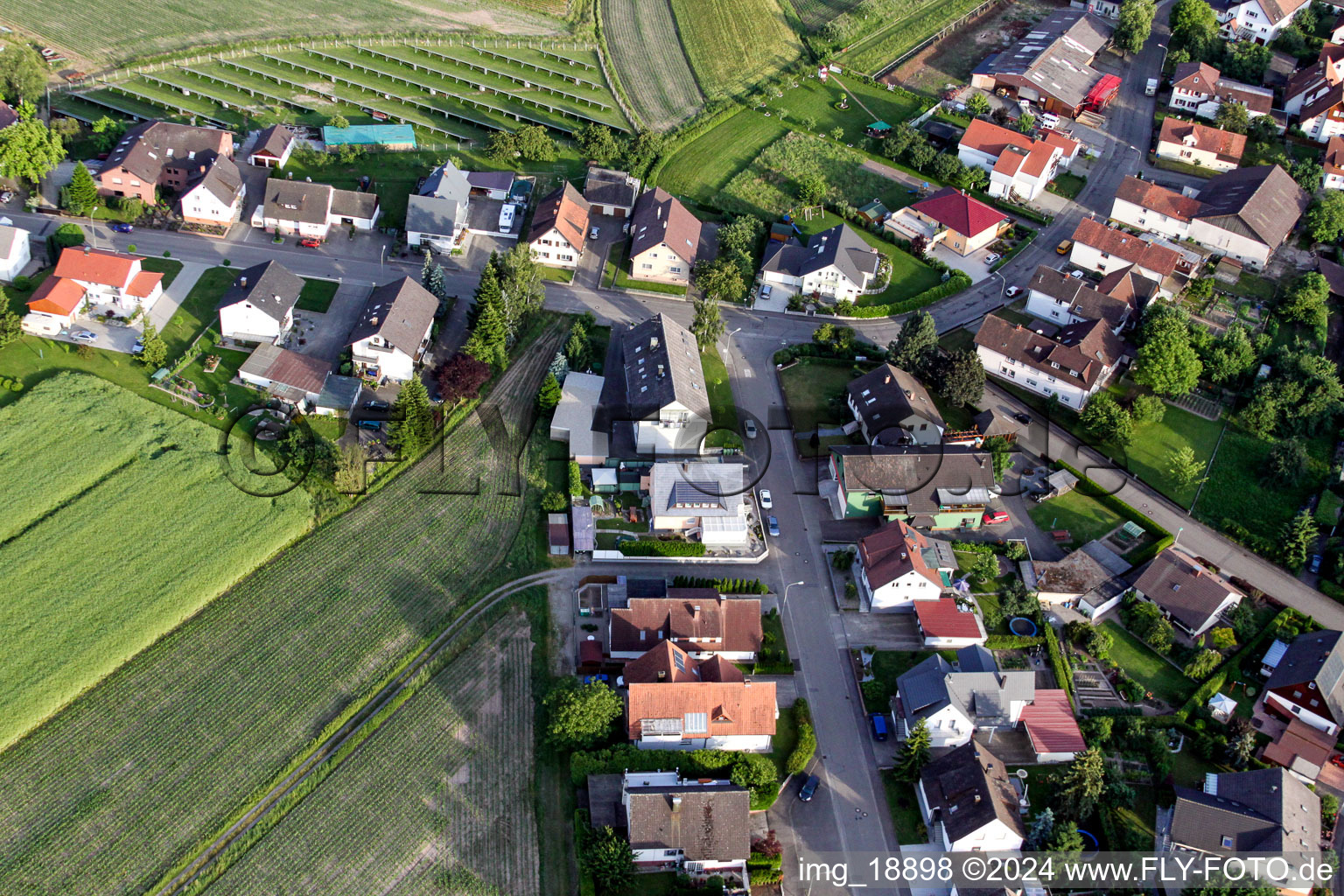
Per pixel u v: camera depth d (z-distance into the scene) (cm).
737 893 9494
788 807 10306
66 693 10606
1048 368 14388
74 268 14150
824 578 12312
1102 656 11619
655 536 12512
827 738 10862
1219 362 14600
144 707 10594
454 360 13688
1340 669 11056
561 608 11756
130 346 13875
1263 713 11256
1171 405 14575
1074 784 10094
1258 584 12462
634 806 9531
